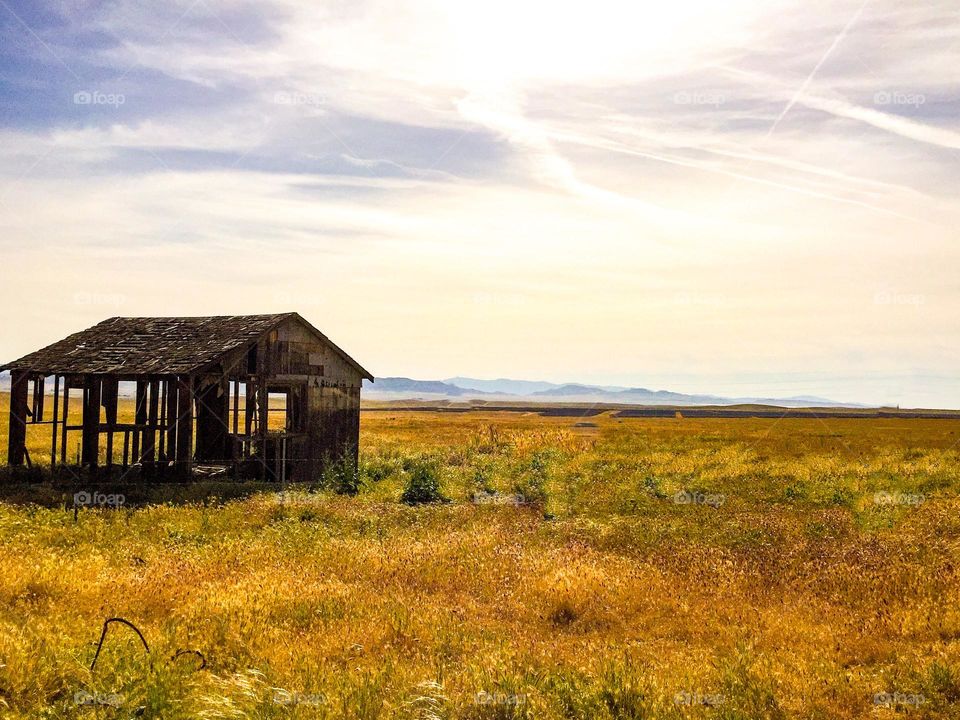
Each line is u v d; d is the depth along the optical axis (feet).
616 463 119.14
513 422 328.29
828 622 34.96
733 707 24.49
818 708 24.75
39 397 100.07
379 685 25.44
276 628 32.58
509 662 28.53
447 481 93.97
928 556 46.26
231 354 93.45
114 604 34.83
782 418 439.22
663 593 39.81
